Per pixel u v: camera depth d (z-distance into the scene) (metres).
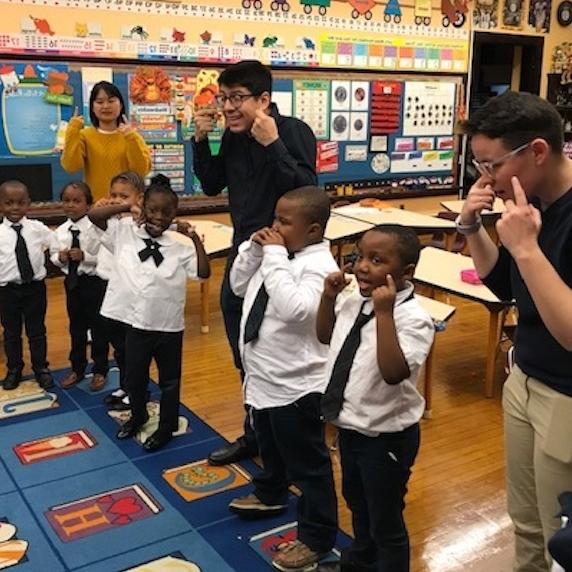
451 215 5.55
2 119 5.24
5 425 3.13
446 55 7.27
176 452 2.92
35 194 5.46
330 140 6.73
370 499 1.82
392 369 1.66
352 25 6.61
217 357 4.09
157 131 5.84
